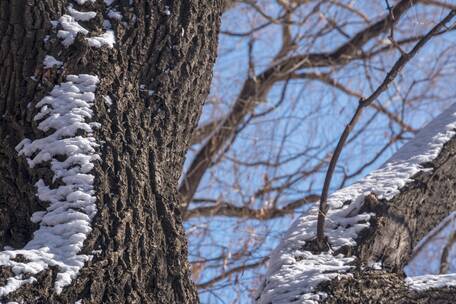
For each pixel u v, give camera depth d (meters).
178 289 4.70
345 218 5.59
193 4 5.48
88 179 4.68
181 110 5.34
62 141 4.80
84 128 4.84
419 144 6.27
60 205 4.64
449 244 10.91
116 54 5.11
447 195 5.95
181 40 5.36
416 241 5.71
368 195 5.63
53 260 4.39
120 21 5.22
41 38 5.09
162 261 4.71
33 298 4.26
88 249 4.47
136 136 4.97
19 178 4.86
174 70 5.30
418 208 5.75
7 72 5.08
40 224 4.64
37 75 5.02
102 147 4.80
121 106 4.99
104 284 4.44
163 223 4.84
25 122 4.96
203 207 13.92
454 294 5.18
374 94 5.66
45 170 4.77
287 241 5.53
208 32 5.58
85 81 4.98
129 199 4.72
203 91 5.60
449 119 6.44
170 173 5.19
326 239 5.43
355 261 5.25
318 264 5.24
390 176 5.93
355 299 4.97
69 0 5.22
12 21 5.11
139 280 4.56
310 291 4.91
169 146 5.22
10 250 4.52
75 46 5.07
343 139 5.51
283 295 4.95
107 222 4.59
